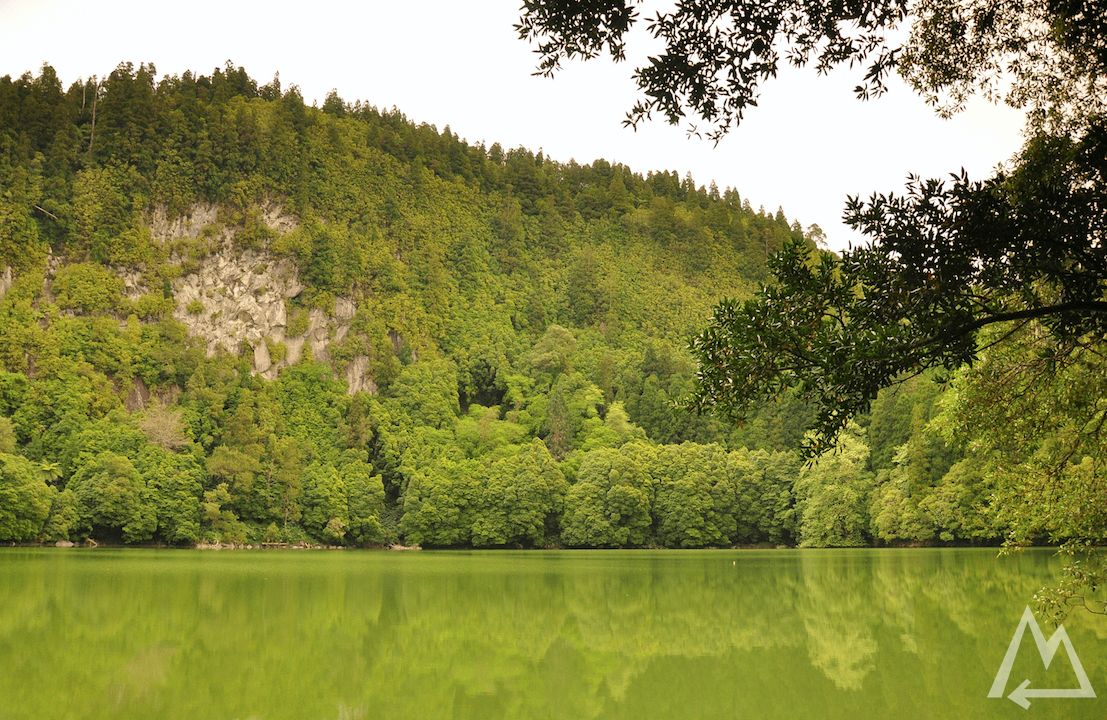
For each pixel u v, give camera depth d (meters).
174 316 145.00
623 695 20.38
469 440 133.75
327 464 117.12
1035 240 9.62
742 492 111.06
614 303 190.88
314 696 19.98
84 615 31.05
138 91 163.62
